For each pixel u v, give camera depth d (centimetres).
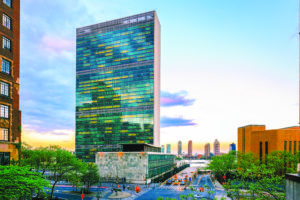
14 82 3472
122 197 4834
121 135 15700
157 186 6569
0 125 3119
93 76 17312
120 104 16150
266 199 2533
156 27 16838
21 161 3512
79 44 18162
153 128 15050
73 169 4222
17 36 3622
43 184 2273
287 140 8800
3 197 1850
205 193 5159
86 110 17062
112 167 7725
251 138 10362
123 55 16700
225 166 6925
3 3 3350
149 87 15600
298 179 993
